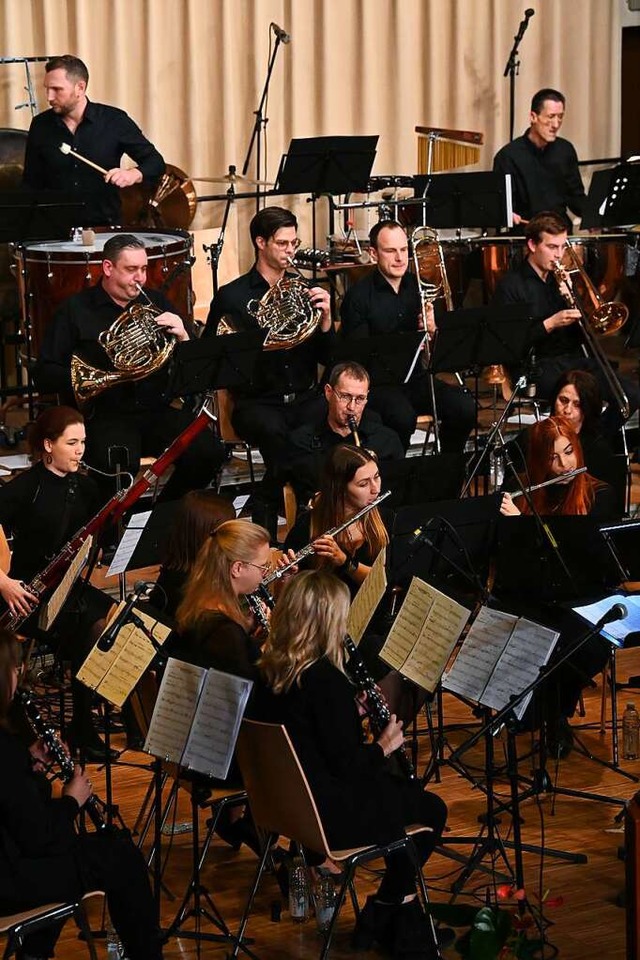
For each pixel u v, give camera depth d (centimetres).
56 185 2427
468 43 3070
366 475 1552
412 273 2373
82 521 1702
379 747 1179
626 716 1634
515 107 3153
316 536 1575
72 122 2416
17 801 1051
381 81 3005
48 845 1067
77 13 2661
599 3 3209
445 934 1258
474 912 1155
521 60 3141
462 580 1540
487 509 1512
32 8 2645
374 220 2977
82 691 1538
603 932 1252
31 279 2188
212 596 1282
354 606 1289
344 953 1230
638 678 1594
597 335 2431
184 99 2800
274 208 2159
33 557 1686
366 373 1912
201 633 1255
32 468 1689
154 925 1130
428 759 1590
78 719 1545
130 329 1956
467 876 1303
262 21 2847
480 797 1508
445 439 2267
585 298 2400
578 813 1473
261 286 2170
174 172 2561
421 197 2525
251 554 1279
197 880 1227
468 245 2642
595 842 1414
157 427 2042
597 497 1716
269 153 2922
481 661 1248
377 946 1237
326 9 2903
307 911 1286
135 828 1377
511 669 1241
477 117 3117
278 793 1129
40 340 2217
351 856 1127
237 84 2870
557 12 3145
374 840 1144
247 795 1177
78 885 1078
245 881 1357
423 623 1233
